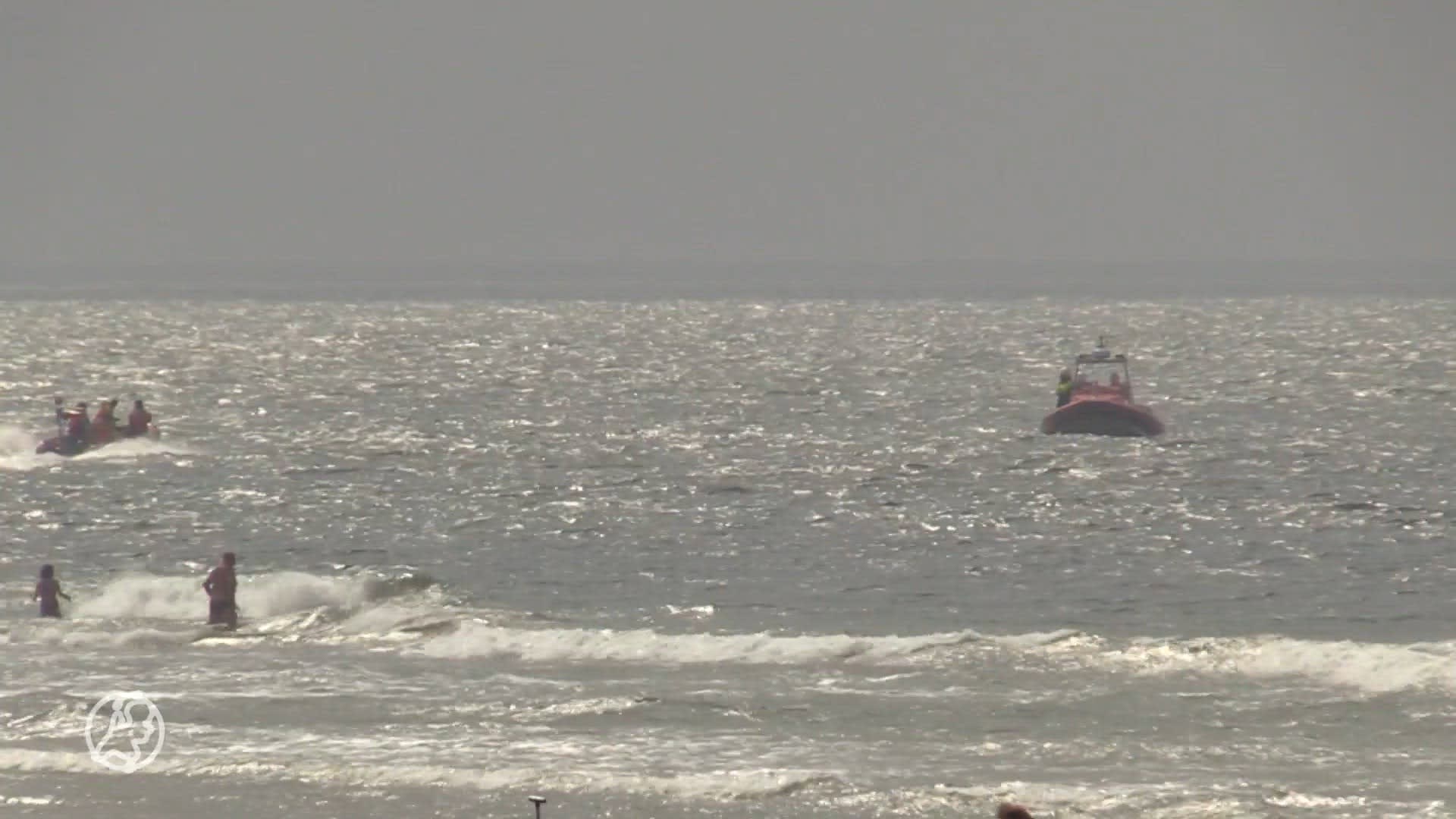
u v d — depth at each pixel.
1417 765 91.12
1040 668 112.94
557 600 148.12
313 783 91.00
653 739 98.81
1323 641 122.75
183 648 123.31
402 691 109.69
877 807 86.25
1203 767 91.69
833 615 142.12
